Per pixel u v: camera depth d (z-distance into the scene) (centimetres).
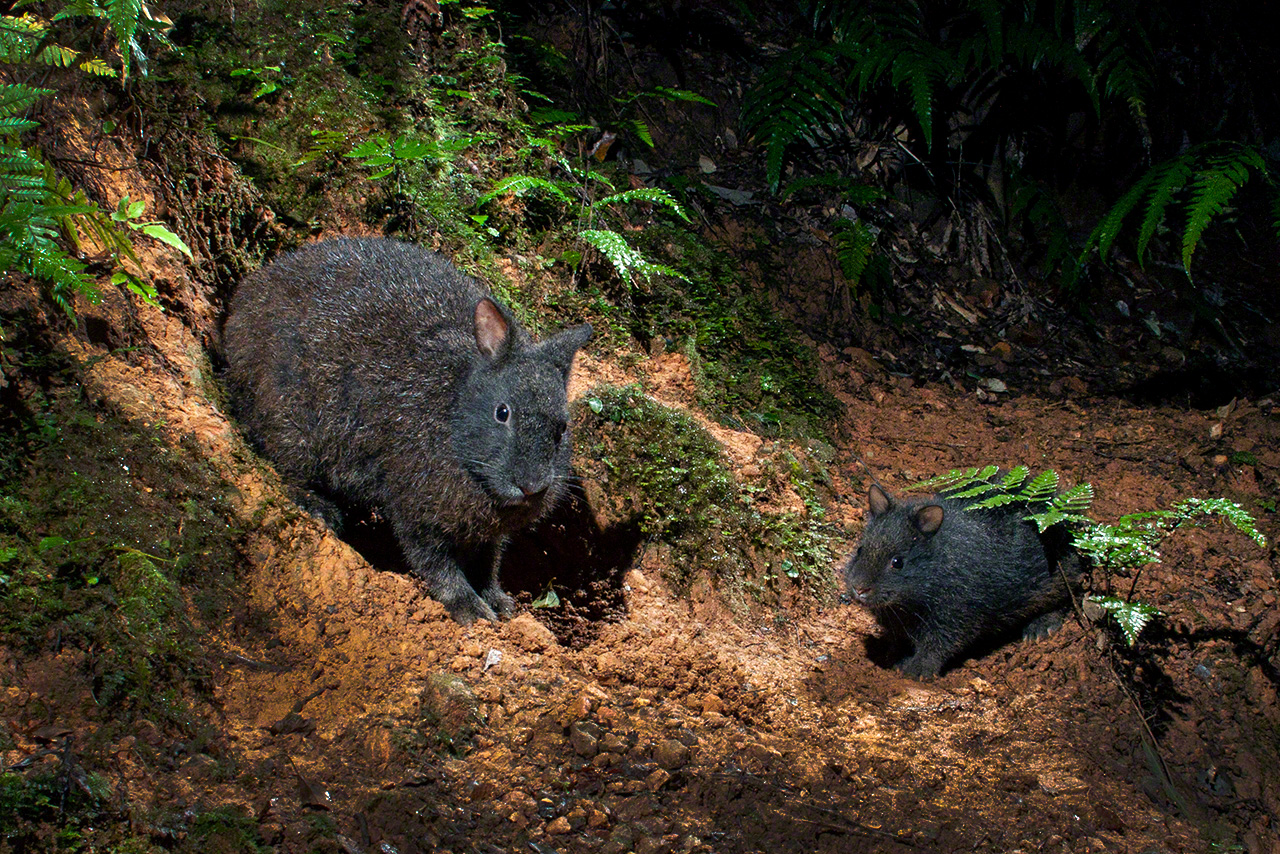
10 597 289
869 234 773
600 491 512
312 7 589
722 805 340
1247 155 737
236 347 434
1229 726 450
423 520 421
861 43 848
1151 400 764
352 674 343
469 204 593
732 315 680
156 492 347
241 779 287
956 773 395
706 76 875
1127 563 502
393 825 290
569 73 795
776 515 549
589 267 619
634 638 453
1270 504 589
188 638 317
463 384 417
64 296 356
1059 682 477
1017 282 866
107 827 256
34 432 329
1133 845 367
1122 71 859
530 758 337
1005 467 635
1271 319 910
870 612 540
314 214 530
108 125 428
